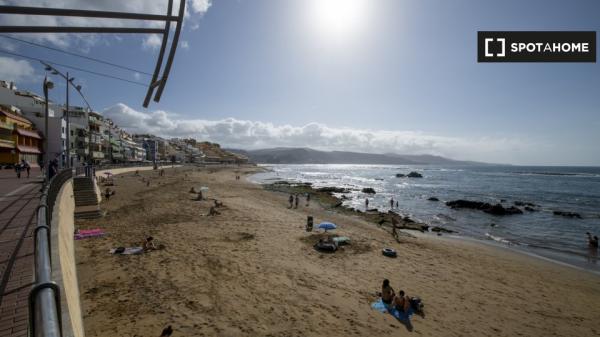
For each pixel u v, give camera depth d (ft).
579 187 275.59
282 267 50.26
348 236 73.92
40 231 11.86
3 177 88.58
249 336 30.58
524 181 354.74
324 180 351.46
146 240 54.70
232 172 412.36
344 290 43.37
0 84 201.98
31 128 158.71
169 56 11.19
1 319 15.42
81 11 9.35
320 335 31.89
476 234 92.68
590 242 79.82
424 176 461.78
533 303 44.83
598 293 49.73
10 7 8.40
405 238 78.95
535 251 74.74
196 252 54.13
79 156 206.69
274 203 133.39
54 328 5.25
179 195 126.41
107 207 88.79
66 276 22.13
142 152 381.60
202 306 35.55
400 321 36.19
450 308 41.04
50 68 60.23
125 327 30.30
